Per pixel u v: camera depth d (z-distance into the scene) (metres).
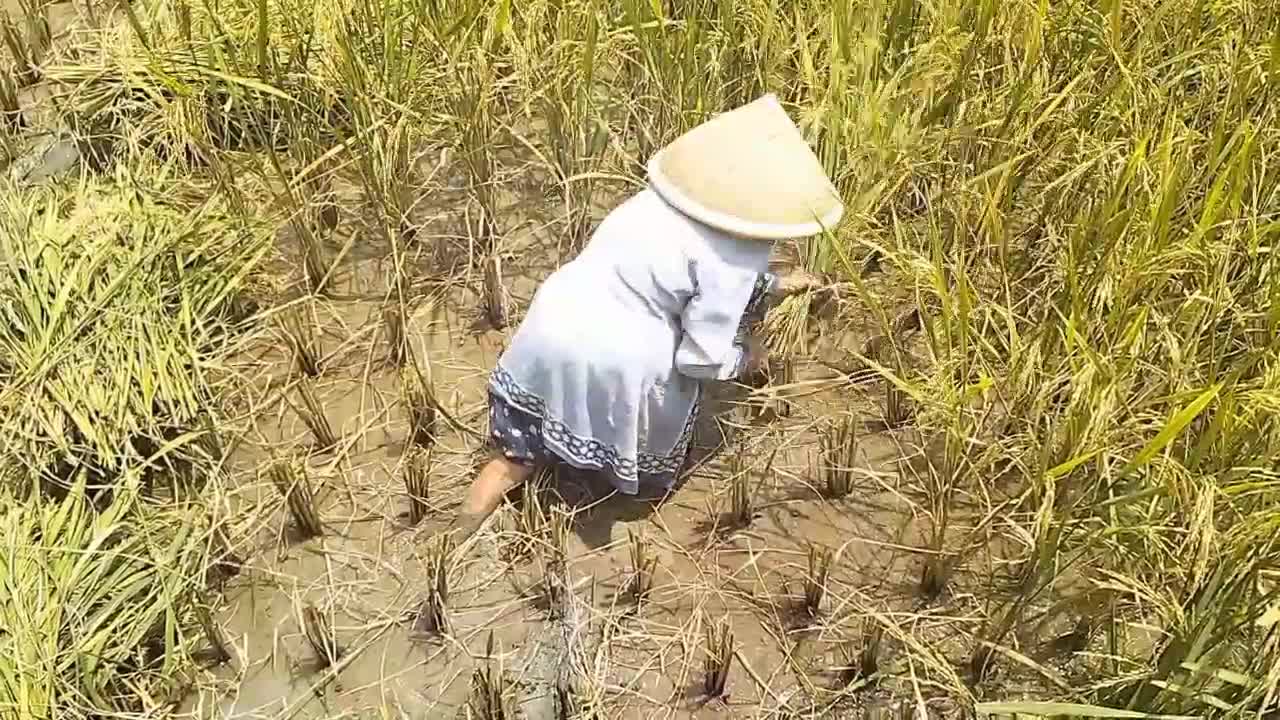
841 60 3.47
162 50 4.01
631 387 2.68
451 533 2.94
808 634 2.77
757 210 2.57
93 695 2.53
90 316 3.24
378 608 2.80
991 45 3.64
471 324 3.47
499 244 3.61
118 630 2.65
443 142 3.79
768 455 3.14
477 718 2.58
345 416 3.22
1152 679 2.39
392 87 3.67
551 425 2.80
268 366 3.34
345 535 2.96
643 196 2.76
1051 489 2.54
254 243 3.53
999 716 2.54
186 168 3.83
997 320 3.25
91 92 4.01
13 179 3.82
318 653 2.71
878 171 3.36
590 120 3.74
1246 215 3.20
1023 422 2.99
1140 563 2.63
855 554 2.93
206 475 3.03
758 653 2.73
